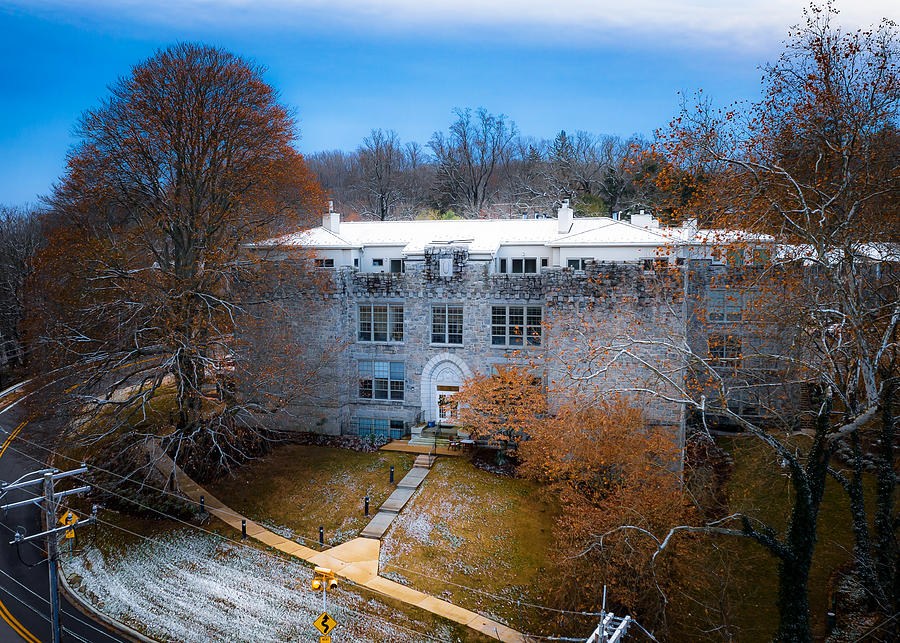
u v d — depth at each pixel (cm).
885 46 2066
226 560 2869
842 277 2228
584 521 2447
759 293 3012
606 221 4397
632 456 2742
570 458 2998
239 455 3806
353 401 4153
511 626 2378
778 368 2928
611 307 3362
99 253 3478
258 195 3941
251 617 2497
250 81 3847
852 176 2191
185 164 3716
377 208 9275
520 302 3772
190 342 3419
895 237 2425
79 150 3616
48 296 3653
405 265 3984
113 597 2736
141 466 3600
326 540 2970
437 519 3047
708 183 2491
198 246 3678
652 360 3253
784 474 2919
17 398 5350
